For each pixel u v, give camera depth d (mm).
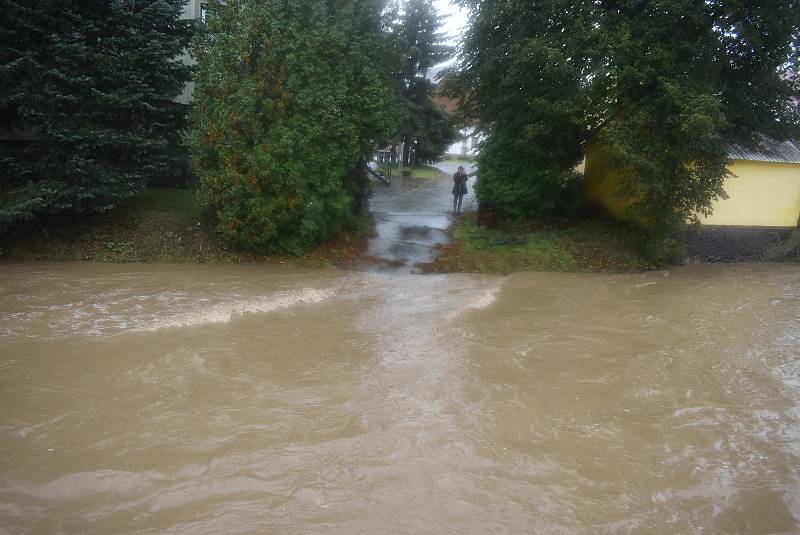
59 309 10430
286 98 14477
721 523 5270
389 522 5066
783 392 8352
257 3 14812
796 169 19328
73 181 13938
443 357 9055
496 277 15141
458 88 19141
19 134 17203
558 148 16969
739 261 19062
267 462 5902
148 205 16688
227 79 13883
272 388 7621
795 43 15367
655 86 14953
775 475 6094
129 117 14836
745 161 18688
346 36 15578
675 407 7695
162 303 11078
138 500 5223
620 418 7301
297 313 11047
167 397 7207
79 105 13883
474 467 5996
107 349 8609
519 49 15828
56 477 5496
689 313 12406
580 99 15203
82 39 14508
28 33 13727
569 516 5270
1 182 14227
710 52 14945
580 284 14680
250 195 14211
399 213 22141
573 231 18047
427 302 12320
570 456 6328
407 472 5836
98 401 7031
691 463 6281
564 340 10172
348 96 15594
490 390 7891
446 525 5066
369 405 7270
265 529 4910
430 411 7184
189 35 16047
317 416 6926
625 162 15445
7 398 6988
